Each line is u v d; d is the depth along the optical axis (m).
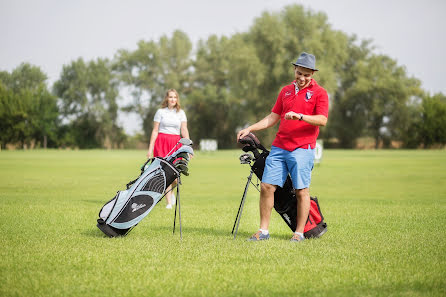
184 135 8.87
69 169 20.52
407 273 3.93
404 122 70.50
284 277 3.81
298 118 5.32
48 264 4.16
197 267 4.12
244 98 60.62
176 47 78.56
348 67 75.81
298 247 5.04
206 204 9.29
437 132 69.56
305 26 55.97
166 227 6.46
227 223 6.92
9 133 71.88
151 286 3.54
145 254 4.59
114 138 78.25
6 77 83.25
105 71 78.06
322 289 3.49
